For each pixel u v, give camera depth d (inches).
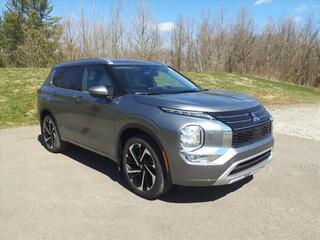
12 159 234.8
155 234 134.6
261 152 161.9
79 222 144.5
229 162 144.7
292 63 1296.8
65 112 223.1
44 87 255.4
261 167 167.3
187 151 143.9
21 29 1699.1
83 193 174.7
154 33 1323.8
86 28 1255.5
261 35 1369.3
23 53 1290.6
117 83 183.2
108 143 185.8
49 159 234.4
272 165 222.1
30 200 166.4
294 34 1331.2
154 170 160.2
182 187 181.0
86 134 204.4
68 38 1245.7
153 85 191.8
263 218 147.6
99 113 188.2
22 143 281.7
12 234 135.2
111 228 139.3
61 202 164.1
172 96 165.8
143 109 159.9
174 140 145.6
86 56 1246.3
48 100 242.2
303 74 1291.8
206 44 1398.9
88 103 197.3
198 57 1439.5
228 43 1378.0
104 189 179.9
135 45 1314.0
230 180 149.3
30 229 138.9
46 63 1266.0
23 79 605.0
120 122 171.6
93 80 202.2
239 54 1362.0
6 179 195.2
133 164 173.3
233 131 146.2
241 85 788.6
